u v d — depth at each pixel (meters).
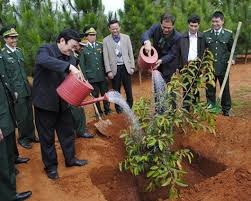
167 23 5.77
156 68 5.64
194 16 6.13
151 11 10.05
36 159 5.19
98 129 5.76
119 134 5.71
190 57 6.21
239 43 11.39
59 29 9.25
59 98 4.37
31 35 8.84
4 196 3.98
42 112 4.42
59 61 4.03
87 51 6.82
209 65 4.77
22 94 5.50
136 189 4.77
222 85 6.36
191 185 4.89
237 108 7.43
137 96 9.06
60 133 4.72
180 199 4.13
